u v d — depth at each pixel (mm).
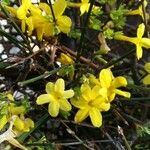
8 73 193
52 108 150
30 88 205
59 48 172
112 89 154
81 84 162
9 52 237
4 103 160
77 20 201
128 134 211
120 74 208
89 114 155
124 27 251
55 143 181
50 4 155
